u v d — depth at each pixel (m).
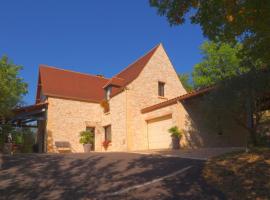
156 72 25.23
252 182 8.55
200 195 8.15
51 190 8.94
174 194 8.32
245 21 7.53
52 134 24.33
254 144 13.69
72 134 25.27
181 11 8.34
